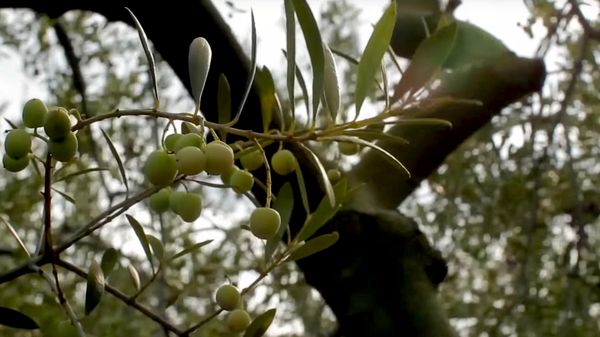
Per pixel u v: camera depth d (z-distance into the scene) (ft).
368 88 1.61
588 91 6.57
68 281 5.84
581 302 6.31
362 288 2.84
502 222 6.56
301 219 2.78
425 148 3.16
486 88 3.14
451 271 7.61
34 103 1.52
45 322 4.57
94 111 5.70
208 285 5.78
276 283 6.45
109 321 5.90
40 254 1.69
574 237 6.37
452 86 3.13
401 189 3.14
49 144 1.48
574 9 4.57
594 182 6.73
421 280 2.88
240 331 1.70
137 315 6.09
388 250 2.85
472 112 3.14
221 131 1.61
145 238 1.76
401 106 1.68
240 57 2.85
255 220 1.59
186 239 5.24
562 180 6.63
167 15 2.90
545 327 6.55
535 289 6.71
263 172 2.69
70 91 5.67
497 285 7.52
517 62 3.17
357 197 2.94
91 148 4.85
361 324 2.83
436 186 6.52
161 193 1.68
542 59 3.18
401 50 3.23
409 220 2.94
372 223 2.86
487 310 6.88
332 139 1.58
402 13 3.16
